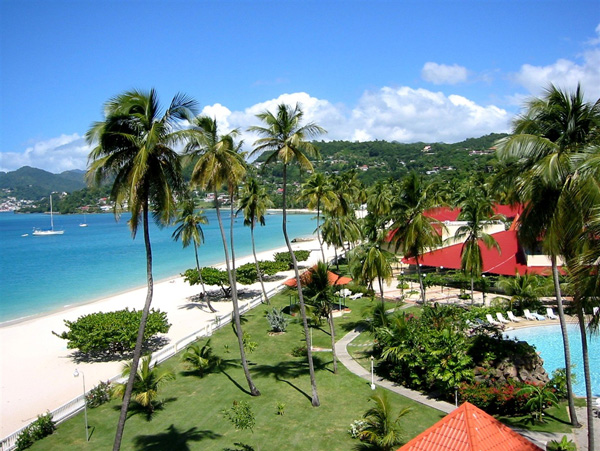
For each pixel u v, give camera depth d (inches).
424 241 1423.5
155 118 674.2
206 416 908.0
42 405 1047.6
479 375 937.5
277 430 834.8
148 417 912.3
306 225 7775.6
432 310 1206.9
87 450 780.0
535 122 778.8
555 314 1599.4
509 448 497.7
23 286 2640.3
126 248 4606.3
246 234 6190.9
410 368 1017.5
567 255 685.9
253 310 1886.1
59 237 5974.4
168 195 673.6
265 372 1162.6
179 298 2265.0
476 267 1657.2
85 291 2498.8
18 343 1539.1
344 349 1332.4
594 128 749.3
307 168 949.2
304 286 1183.6
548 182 675.4
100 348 1359.5
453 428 517.0
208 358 1226.0
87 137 623.2
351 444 772.6
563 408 887.1
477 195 2709.2
